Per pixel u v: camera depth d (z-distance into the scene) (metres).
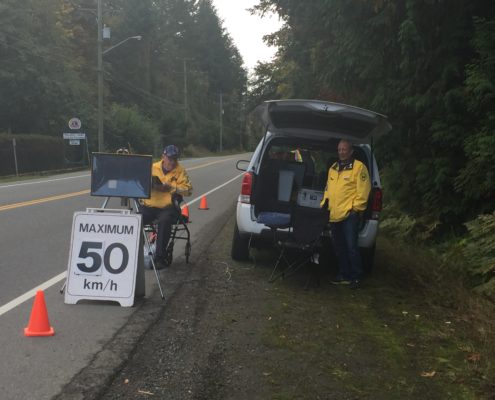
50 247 8.58
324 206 6.78
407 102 8.72
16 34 32.47
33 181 22.48
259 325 5.26
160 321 5.31
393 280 7.12
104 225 5.86
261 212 7.57
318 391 3.94
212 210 14.08
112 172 6.09
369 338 5.00
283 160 7.83
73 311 5.54
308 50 15.40
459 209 8.39
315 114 6.79
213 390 3.90
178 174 7.35
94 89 53.78
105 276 5.81
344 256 6.84
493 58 7.16
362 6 8.65
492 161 7.22
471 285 6.53
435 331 5.18
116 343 4.71
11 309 5.52
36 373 4.08
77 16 56.25
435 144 8.83
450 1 7.90
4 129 33.09
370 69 9.27
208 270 7.40
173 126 67.75
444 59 8.34
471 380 4.16
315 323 5.37
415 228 9.05
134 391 3.85
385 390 3.98
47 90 33.66
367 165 7.24
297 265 7.85
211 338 4.89
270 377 4.14
